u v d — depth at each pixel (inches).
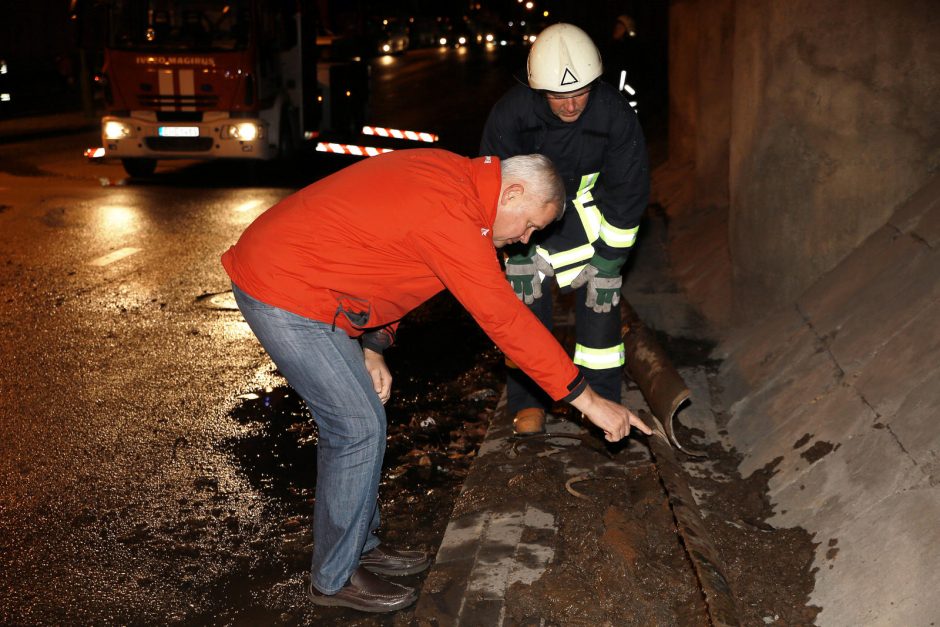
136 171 526.6
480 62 1572.3
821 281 193.8
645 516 144.9
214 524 156.3
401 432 194.9
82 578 139.9
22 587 137.2
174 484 170.2
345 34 629.6
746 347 201.8
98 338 250.8
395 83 1213.1
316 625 129.4
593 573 130.7
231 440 189.9
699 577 116.5
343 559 127.9
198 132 502.3
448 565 136.6
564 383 114.3
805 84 191.9
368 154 557.3
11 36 992.2
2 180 502.9
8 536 151.0
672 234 333.7
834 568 119.0
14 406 205.0
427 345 251.9
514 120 152.5
